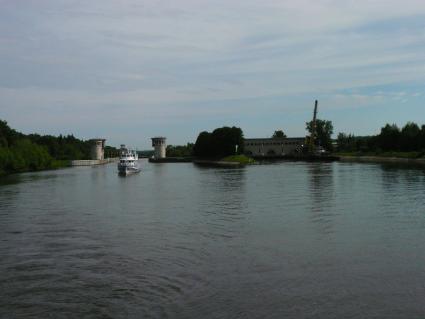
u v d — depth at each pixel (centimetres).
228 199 7062
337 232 4381
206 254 3641
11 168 15812
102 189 9238
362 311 2502
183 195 7850
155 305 2592
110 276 3109
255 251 3712
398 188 7956
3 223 5112
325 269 3203
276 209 5862
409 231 4388
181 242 4075
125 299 2686
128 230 4656
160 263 3403
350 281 2955
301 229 4544
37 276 3125
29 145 18388
